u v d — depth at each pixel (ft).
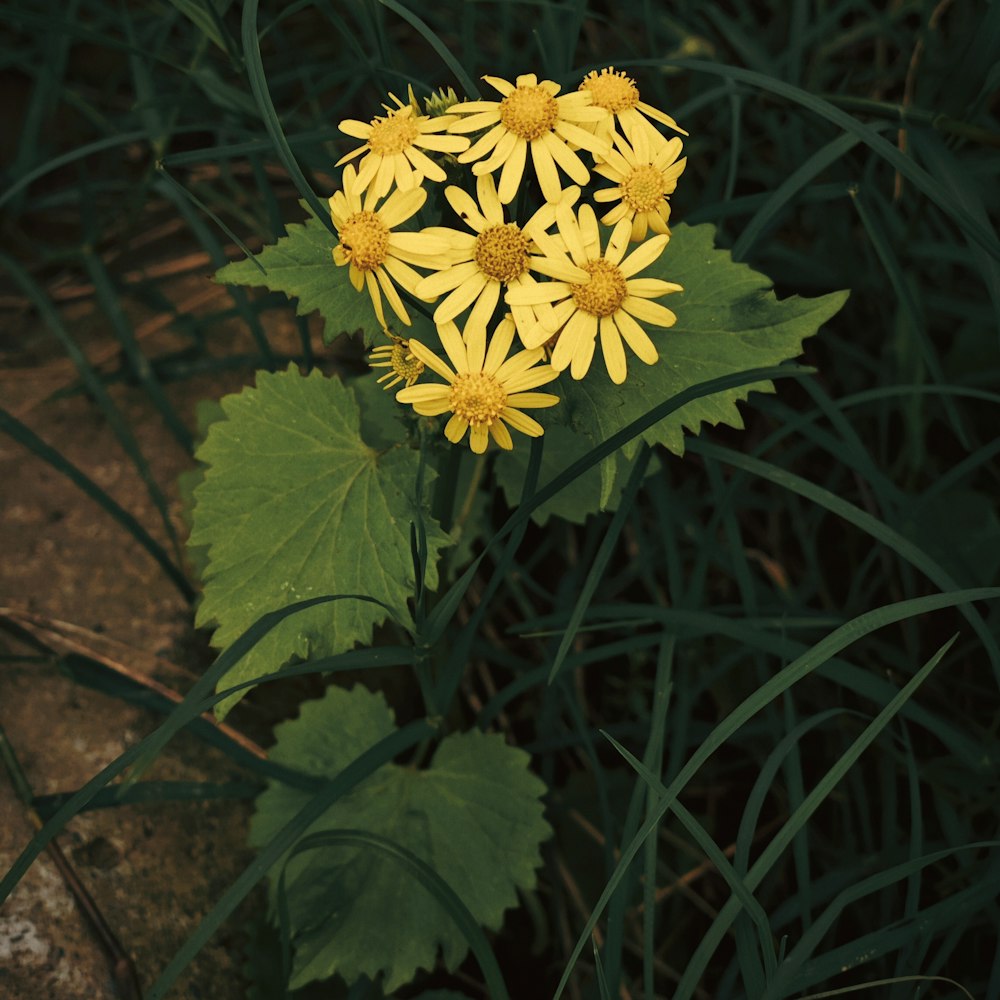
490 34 2.19
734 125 1.81
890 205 1.90
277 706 1.78
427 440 1.46
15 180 2.10
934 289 1.99
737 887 1.42
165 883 1.65
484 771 1.68
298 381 1.57
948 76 1.73
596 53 2.10
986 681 1.82
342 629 1.49
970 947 1.68
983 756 1.60
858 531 1.91
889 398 1.90
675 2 2.21
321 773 1.68
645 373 1.49
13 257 2.14
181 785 1.66
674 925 1.78
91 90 2.37
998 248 1.55
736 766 1.84
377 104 1.89
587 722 1.90
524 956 1.79
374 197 1.37
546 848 1.80
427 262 1.36
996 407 1.94
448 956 1.61
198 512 1.52
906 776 1.77
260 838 1.66
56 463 1.73
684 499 1.94
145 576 1.84
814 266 1.95
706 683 1.75
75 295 2.11
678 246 1.53
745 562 1.71
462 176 1.43
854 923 1.72
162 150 1.97
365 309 1.51
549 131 1.37
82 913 1.60
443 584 1.71
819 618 1.77
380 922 1.61
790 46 1.98
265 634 1.45
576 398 1.47
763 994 1.44
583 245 1.36
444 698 1.63
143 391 1.99
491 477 1.89
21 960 1.57
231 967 1.63
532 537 1.98
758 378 1.40
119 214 2.13
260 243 2.18
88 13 2.27
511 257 1.35
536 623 1.72
